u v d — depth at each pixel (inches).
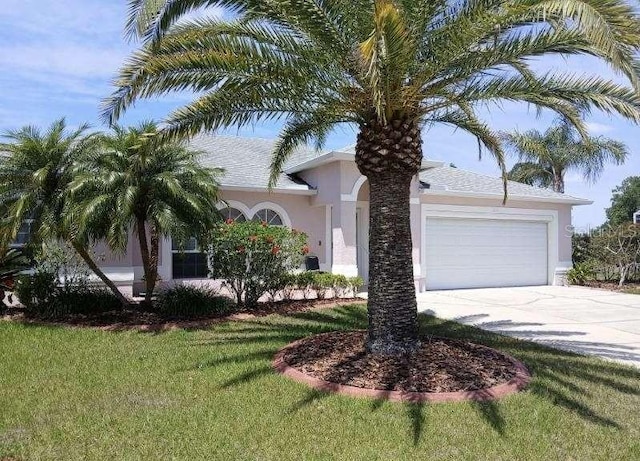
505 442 215.3
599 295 732.7
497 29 291.1
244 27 331.3
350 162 674.8
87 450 203.5
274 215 722.8
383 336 327.6
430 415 240.5
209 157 759.7
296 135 460.4
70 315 498.9
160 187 465.4
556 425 233.5
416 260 749.3
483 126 399.9
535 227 882.8
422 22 298.8
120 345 381.4
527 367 327.6
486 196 808.3
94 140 474.9
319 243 741.9
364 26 294.0
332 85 324.2
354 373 295.0
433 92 318.7
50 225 446.6
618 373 317.4
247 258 534.6
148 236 620.1
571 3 213.2
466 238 817.5
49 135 476.4
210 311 509.0
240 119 341.1
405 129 325.4
